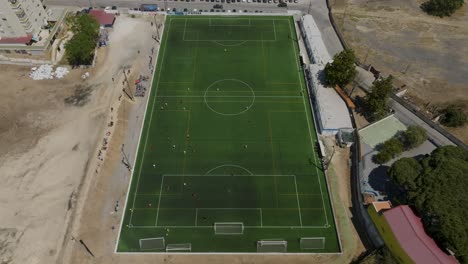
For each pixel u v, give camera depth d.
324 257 85.81
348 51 114.31
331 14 149.88
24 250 85.06
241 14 148.25
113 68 127.94
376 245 87.00
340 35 140.75
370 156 104.00
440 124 113.12
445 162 86.81
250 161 103.38
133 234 89.06
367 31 144.25
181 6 154.12
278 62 131.00
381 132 109.94
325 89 119.50
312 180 99.62
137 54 133.25
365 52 135.62
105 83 122.44
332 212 93.44
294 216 92.81
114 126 109.88
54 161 101.31
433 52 136.00
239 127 111.31
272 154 105.00
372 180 98.56
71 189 95.62
